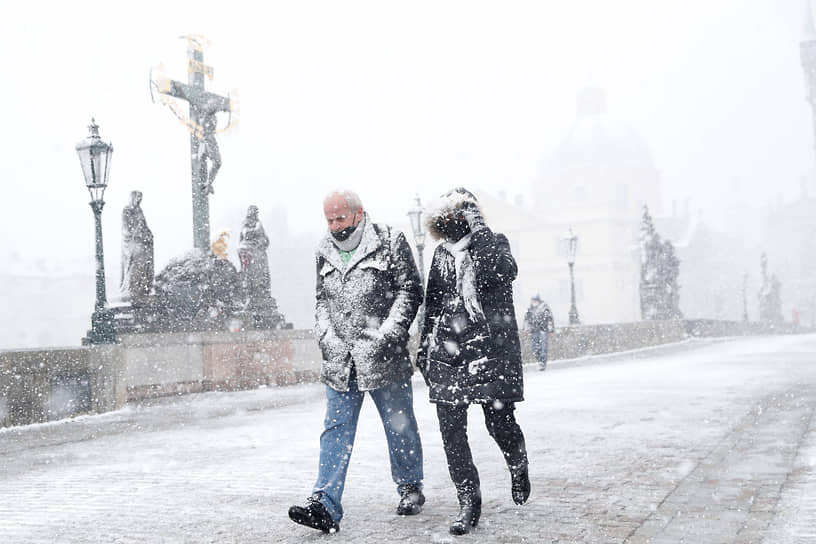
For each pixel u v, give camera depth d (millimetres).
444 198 3869
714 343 30391
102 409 10078
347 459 3867
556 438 6438
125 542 3686
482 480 4828
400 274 3975
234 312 14953
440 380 3752
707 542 3352
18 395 8805
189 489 4918
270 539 3643
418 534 3646
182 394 12711
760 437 6145
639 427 6965
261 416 9258
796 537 3342
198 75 15266
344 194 3949
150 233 13633
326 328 3982
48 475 5723
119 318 12945
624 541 3408
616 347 25656
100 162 10594
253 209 15875
